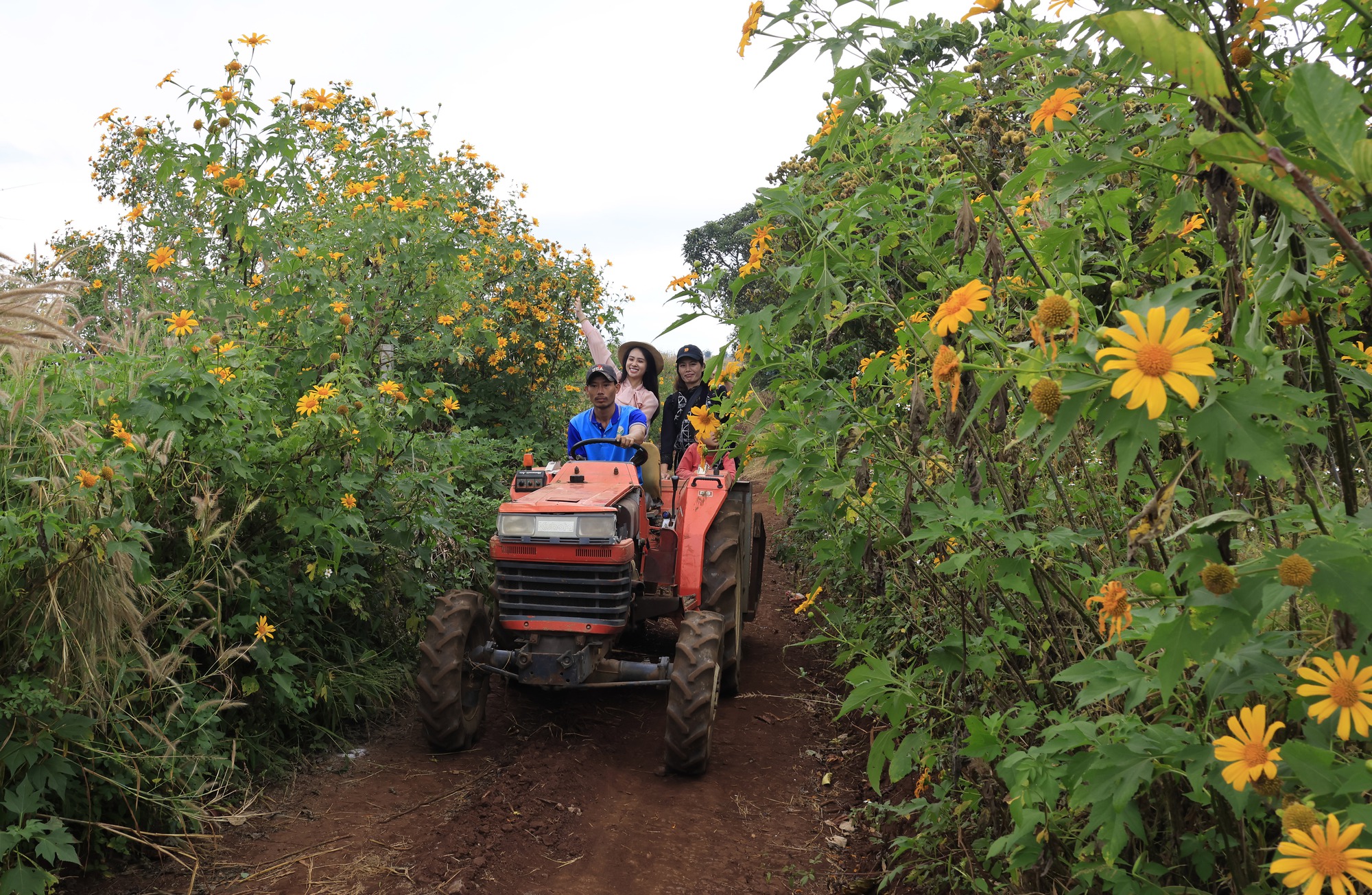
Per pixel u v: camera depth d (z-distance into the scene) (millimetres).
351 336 5195
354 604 4656
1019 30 2234
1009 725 2113
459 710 4457
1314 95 1132
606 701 5430
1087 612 2041
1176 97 1821
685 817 3916
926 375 2324
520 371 10109
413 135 7402
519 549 4617
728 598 5105
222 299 5086
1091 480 2260
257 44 5332
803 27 2031
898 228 2465
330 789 4125
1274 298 1463
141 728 3463
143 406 3668
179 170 5434
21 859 2893
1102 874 1734
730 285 2582
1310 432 1379
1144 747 1527
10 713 3000
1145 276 2336
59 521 2998
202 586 3855
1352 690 1178
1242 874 1604
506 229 10805
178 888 3242
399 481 5043
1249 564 1238
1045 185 2592
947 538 2188
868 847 3561
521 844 3564
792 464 2521
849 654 2930
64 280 3115
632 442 5242
